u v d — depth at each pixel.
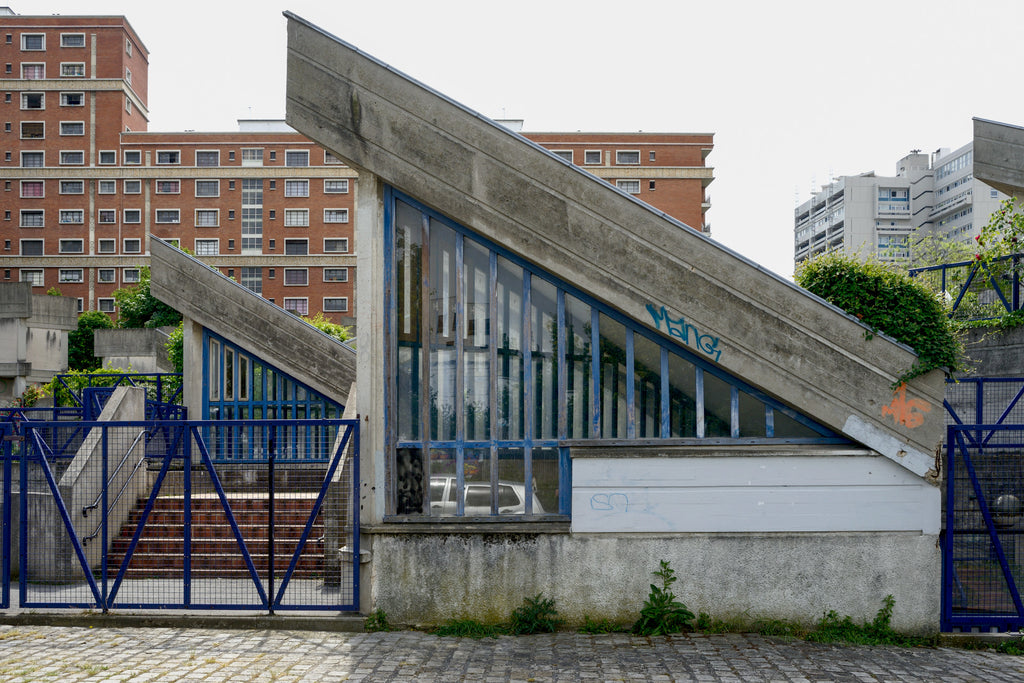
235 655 7.36
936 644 8.12
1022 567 8.29
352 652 7.50
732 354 8.47
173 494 11.82
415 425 8.82
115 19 77.00
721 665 7.12
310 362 16.31
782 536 8.36
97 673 6.77
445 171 8.70
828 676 6.85
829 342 8.40
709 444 8.62
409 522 8.60
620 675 6.82
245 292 16.48
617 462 8.43
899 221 120.88
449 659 7.30
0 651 7.48
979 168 13.78
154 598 8.95
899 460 8.31
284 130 80.69
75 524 10.05
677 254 8.53
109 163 76.25
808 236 137.88
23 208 75.69
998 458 8.37
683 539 8.40
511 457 8.78
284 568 9.76
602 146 77.00
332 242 76.31
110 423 8.72
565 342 8.85
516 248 8.65
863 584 8.32
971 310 14.62
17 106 76.19
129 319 61.16
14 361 34.75
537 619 8.34
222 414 16.39
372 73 8.82
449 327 8.90
